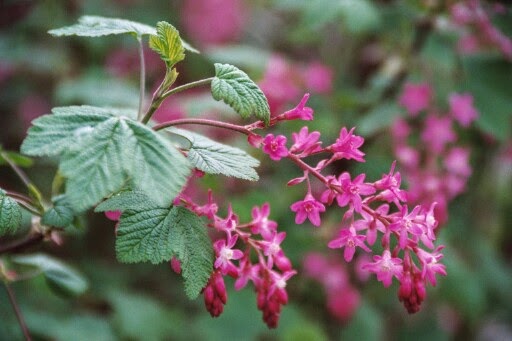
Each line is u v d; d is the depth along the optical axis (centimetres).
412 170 54
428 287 69
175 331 64
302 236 59
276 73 62
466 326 87
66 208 35
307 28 62
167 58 35
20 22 72
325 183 34
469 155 63
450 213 66
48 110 75
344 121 63
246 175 34
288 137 60
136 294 66
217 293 34
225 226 35
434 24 59
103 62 76
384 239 34
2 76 73
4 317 56
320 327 64
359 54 74
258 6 92
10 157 40
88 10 75
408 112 58
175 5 82
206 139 36
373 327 67
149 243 33
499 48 59
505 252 94
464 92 59
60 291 43
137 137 32
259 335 63
